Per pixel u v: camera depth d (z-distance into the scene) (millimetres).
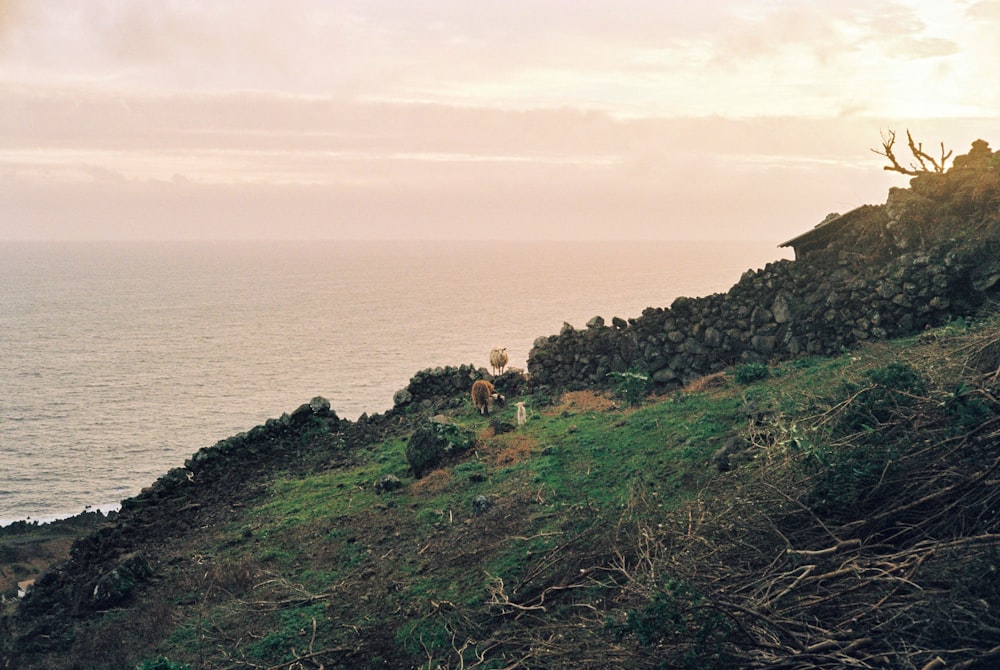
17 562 30172
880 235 20875
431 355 175875
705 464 13992
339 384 144000
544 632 10125
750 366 19125
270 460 21625
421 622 11336
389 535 14758
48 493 81125
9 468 93125
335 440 22484
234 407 129500
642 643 8602
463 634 10805
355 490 17891
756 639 8492
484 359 164875
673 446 15469
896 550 9602
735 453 13477
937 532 9523
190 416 124125
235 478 20656
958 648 7809
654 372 21688
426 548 13773
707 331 21062
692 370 21172
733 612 8609
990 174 19844
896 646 8086
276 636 11766
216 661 11398
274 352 192875
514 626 10539
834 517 10352
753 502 10719
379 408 112500
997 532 9023
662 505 12453
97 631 13461
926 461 10336
